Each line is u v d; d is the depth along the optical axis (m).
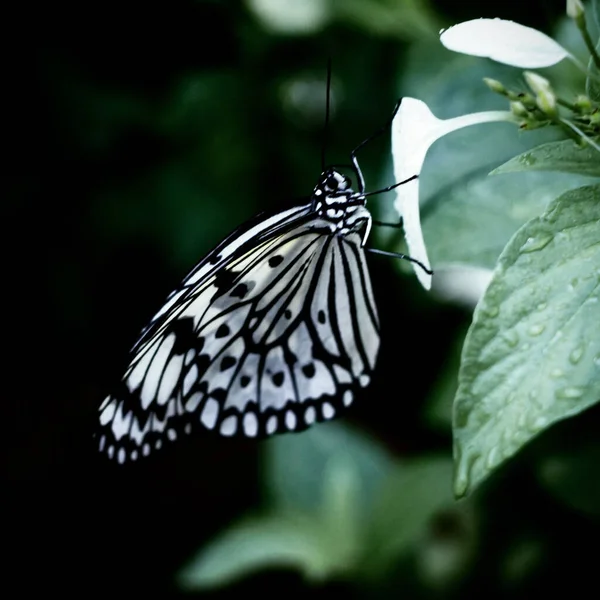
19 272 0.83
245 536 0.73
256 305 0.66
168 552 0.92
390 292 0.77
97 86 0.80
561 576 0.70
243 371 0.67
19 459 0.95
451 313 0.76
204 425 0.67
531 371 0.59
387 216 0.65
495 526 0.71
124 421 0.65
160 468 0.95
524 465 0.69
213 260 0.65
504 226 0.63
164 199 0.78
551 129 0.64
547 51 0.61
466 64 0.65
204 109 0.77
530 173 0.64
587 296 0.59
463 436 0.59
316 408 0.67
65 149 0.80
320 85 0.76
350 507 0.73
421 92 0.66
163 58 0.80
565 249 0.60
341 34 0.74
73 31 0.80
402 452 0.79
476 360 0.59
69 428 0.97
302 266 0.66
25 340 0.91
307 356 0.67
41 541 0.93
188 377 0.66
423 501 0.71
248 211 0.77
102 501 0.95
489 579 0.71
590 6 0.64
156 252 0.82
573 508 0.68
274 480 0.75
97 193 0.80
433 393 0.71
